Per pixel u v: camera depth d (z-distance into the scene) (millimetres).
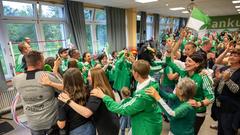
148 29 10562
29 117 1510
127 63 2986
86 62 3285
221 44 4715
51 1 4969
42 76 1436
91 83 1376
